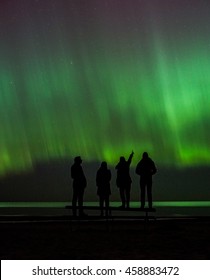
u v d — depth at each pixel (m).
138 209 17.20
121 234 17.41
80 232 17.92
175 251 13.62
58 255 12.91
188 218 21.25
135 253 13.26
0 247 14.34
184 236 16.84
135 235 17.12
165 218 21.70
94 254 13.09
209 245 14.79
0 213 27.30
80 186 19.23
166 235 17.09
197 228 19.19
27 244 14.92
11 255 12.93
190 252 13.45
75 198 19.33
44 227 19.48
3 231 18.08
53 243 15.15
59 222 21.22
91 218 17.59
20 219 21.53
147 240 15.85
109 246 14.55
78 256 12.74
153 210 17.03
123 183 19.91
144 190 19.44
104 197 19.86
